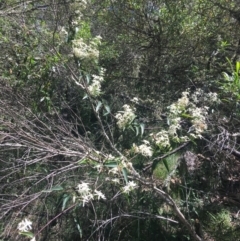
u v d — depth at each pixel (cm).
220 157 391
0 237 336
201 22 504
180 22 504
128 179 318
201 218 388
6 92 405
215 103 391
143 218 348
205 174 404
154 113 454
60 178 322
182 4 500
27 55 420
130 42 531
